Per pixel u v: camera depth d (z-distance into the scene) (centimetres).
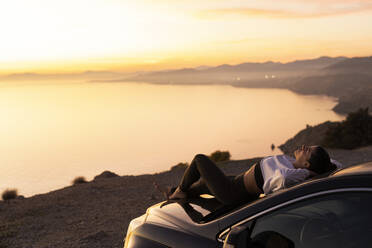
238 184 305
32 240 742
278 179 274
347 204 204
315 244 211
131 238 301
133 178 1436
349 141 3869
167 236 273
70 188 1256
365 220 197
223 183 301
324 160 280
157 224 292
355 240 198
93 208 983
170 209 311
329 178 209
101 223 841
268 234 215
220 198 302
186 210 298
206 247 244
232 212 248
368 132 3841
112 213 923
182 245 258
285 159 300
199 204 306
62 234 772
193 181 327
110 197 1102
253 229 231
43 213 952
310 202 210
